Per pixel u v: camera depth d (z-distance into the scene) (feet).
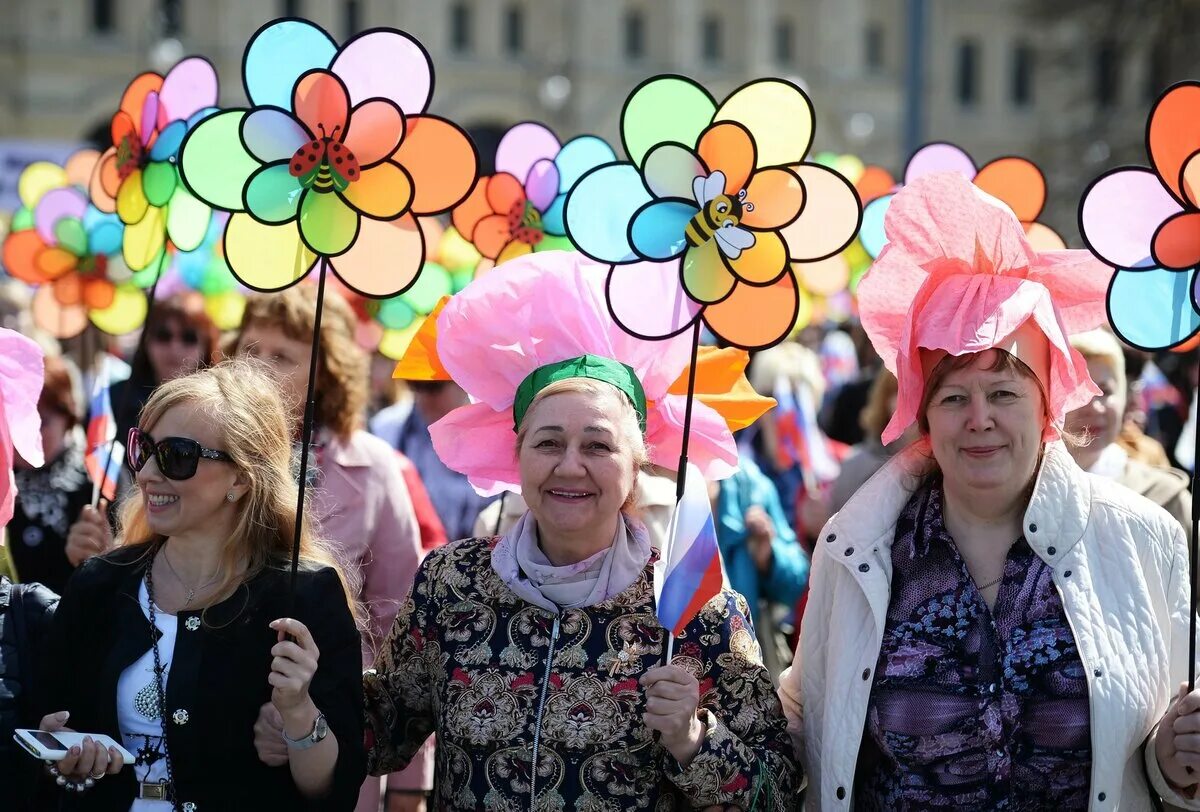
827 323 47.98
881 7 190.49
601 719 8.77
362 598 13.08
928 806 8.78
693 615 8.87
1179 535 9.31
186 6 165.48
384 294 9.59
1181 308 9.37
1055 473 9.10
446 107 177.99
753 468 16.33
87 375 18.81
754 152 9.34
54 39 162.61
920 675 8.87
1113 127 111.75
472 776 8.90
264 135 9.39
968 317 8.84
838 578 9.36
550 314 9.53
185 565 9.27
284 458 9.54
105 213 13.82
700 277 9.34
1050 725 8.69
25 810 9.41
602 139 15.85
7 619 9.60
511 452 9.99
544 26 181.68
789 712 9.91
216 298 18.75
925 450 9.66
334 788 8.89
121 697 8.96
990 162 12.91
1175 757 8.67
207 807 8.88
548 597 9.05
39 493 15.57
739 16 186.50
